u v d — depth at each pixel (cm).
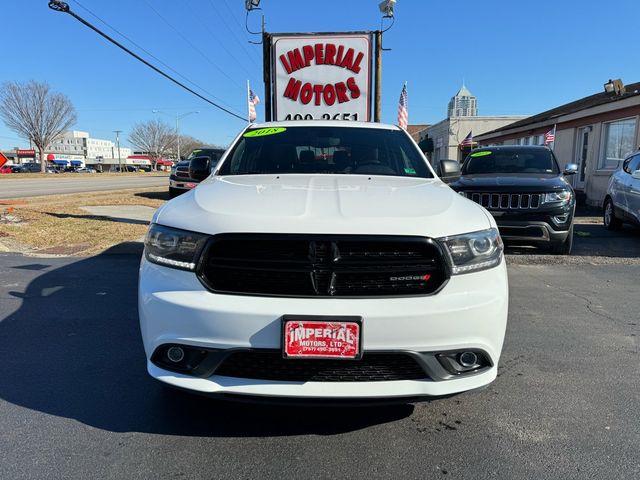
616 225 992
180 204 272
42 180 3303
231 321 222
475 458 234
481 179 724
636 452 238
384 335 221
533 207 674
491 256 247
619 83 1348
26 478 215
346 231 228
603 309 468
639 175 871
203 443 244
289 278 228
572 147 1582
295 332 220
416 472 223
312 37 931
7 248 740
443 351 228
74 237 822
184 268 236
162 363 240
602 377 321
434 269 232
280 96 951
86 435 250
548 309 467
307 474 221
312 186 303
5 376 316
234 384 229
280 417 269
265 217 236
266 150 393
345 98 943
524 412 277
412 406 283
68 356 347
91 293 501
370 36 922
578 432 256
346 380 229
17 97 6725
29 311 443
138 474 220
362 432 256
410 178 353
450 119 3027
